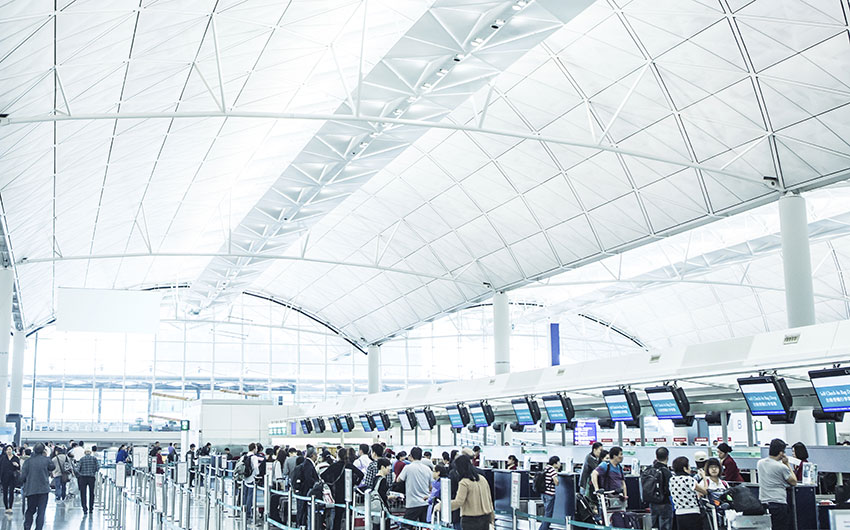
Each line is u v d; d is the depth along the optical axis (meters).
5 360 38.75
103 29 19.20
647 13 23.97
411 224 44.44
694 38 23.89
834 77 22.34
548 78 28.89
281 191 35.84
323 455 25.84
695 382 20.28
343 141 30.31
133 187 35.94
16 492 33.34
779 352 16.86
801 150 25.05
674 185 30.20
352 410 45.09
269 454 26.00
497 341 43.91
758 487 15.74
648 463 23.95
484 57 23.22
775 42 22.50
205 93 26.86
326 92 30.33
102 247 45.78
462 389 32.03
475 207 39.44
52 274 49.34
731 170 27.58
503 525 18.72
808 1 20.86
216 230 49.34
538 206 36.50
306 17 23.56
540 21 21.19
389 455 28.53
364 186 42.47
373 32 26.16
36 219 33.72
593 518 15.18
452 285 48.97
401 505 21.36
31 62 18.86
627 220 33.59
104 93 23.20
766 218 41.25
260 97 28.62
